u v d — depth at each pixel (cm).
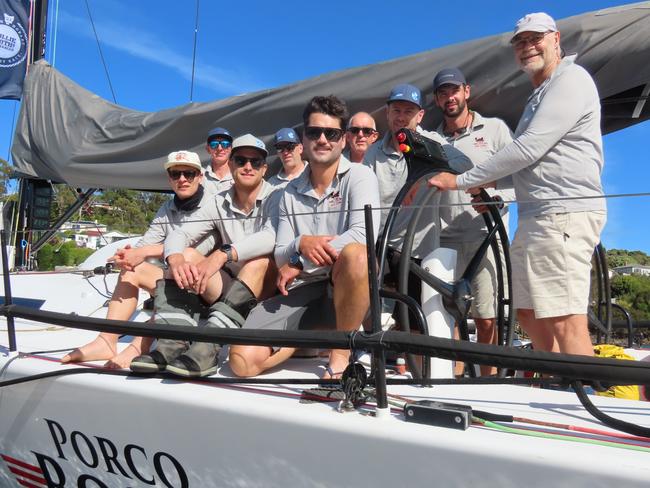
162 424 155
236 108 317
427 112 287
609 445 115
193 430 150
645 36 235
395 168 262
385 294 173
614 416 138
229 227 233
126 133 348
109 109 369
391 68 283
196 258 219
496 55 261
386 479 124
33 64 399
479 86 268
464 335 185
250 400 146
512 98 266
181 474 154
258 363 184
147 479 161
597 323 239
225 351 223
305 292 204
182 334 158
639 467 103
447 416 125
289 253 195
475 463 115
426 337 130
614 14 240
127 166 350
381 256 180
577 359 117
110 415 165
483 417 130
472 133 263
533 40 199
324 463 131
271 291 211
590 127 187
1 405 194
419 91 262
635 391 203
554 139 183
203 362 170
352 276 175
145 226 409
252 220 234
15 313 198
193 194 257
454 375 199
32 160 393
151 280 224
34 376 181
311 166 205
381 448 124
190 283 192
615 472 103
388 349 131
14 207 429
